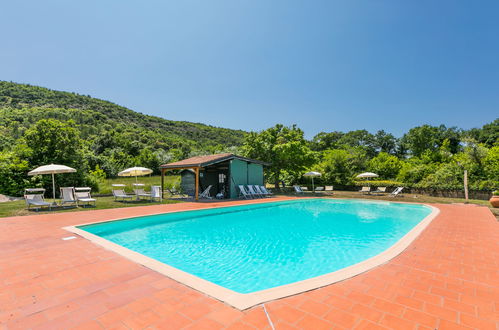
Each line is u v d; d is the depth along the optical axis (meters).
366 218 10.38
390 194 20.16
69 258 4.24
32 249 4.77
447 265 4.07
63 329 2.27
